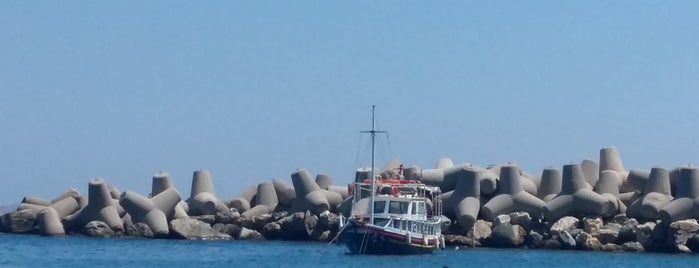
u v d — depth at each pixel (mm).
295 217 148375
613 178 146750
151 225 149875
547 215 141750
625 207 143625
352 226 120875
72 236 151875
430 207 132625
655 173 142500
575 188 142500
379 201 120875
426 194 137000
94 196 151625
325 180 156125
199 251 134500
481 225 141375
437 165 156375
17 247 137875
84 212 152500
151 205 150750
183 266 120000
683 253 134750
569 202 141875
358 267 115188
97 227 150125
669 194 141875
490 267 119000
